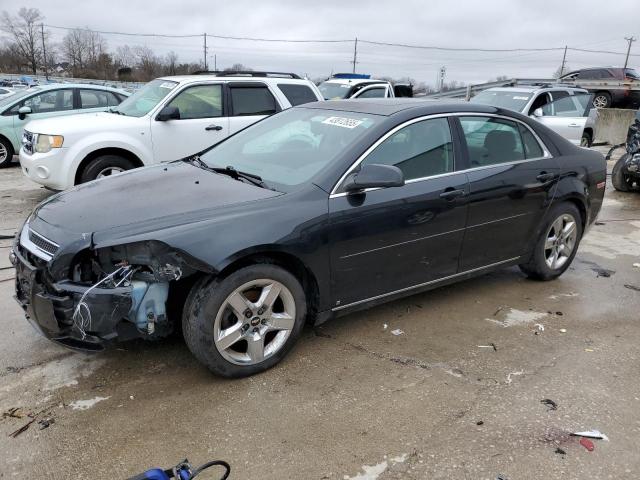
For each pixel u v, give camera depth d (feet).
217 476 8.27
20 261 10.32
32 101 35.24
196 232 9.75
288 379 10.89
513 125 14.84
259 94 27.22
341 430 9.39
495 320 13.88
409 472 8.45
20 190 28.40
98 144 23.35
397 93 47.60
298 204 10.89
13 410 9.72
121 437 9.11
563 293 15.88
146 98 26.32
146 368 11.18
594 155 16.97
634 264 18.79
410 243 12.48
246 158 13.55
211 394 10.33
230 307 10.32
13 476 8.21
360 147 11.84
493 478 8.38
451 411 10.00
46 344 11.99
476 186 13.39
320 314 11.73
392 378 11.05
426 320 13.75
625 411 10.15
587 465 8.71
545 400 10.41
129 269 9.64
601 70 76.28
